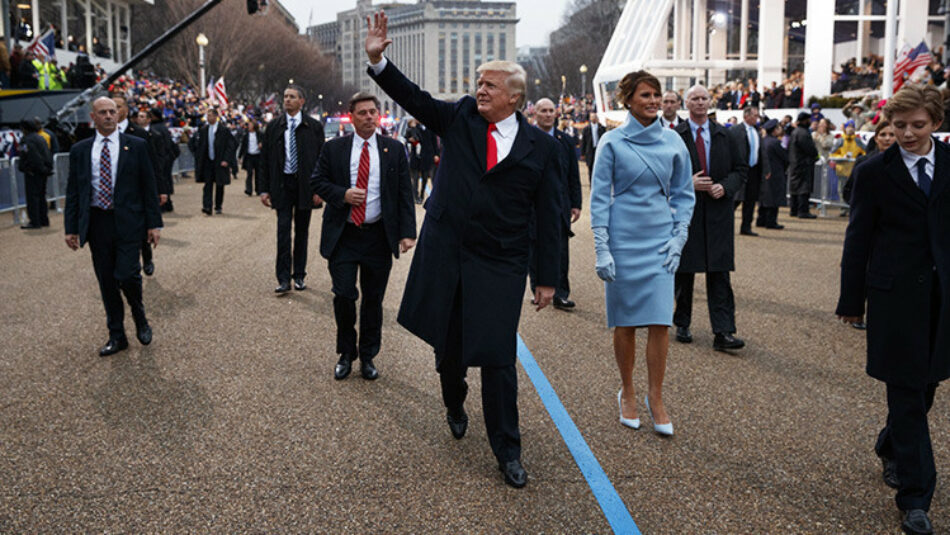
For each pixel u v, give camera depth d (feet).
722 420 14.69
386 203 16.89
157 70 200.64
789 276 28.53
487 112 12.16
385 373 17.44
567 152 23.11
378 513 11.08
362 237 16.97
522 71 12.17
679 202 14.51
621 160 14.12
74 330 20.83
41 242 36.14
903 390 10.91
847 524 10.87
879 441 12.26
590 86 248.52
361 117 16.98
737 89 90.02
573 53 253.65
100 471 12.38
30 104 55.26
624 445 13.52
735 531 10.66
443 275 12.34
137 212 18.70
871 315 11.18
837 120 75.00
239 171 92.43
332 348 19.35
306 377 17.07
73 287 26.18
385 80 11.97
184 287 26.30
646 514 11.10
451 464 12.73
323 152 17.19
